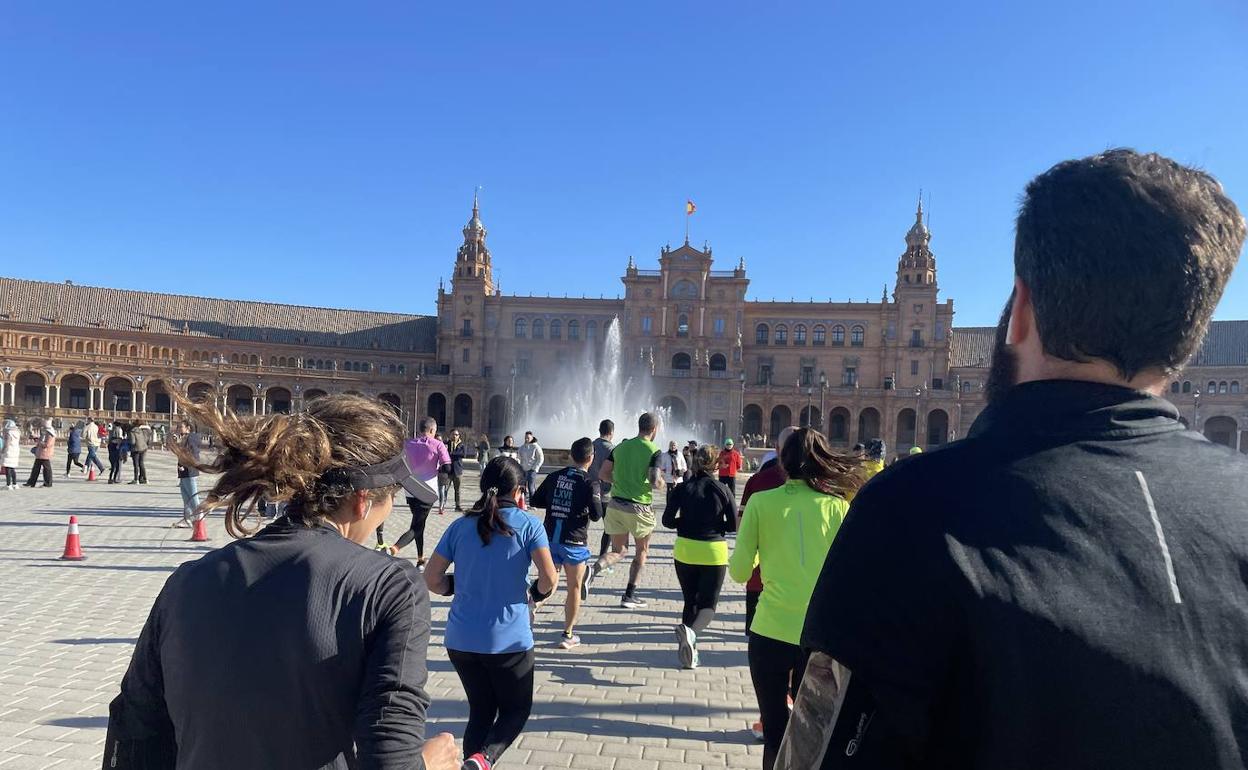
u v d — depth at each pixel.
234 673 2.11
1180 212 1.52
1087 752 1.29
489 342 98.62
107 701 7.18
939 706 1.48
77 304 89.81
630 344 94.06
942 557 1.41
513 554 5.58
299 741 2.12
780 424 100.56
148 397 91.25
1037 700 1.31
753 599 7.99
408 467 2.64
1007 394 1.74
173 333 89.75
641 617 11.23
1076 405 1.57
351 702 2.18
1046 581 1.34
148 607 10.66
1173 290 1.49
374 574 2.28
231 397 94.25
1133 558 1.35
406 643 2.21
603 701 7.66
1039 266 1.63
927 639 1.43
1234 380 87.81
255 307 99.44
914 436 96.75
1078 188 1.63
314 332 99.00
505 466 5.77
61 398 87.19
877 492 1.62
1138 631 1.31
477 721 5.61
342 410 2.57
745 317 100.25
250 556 2.26
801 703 1.70
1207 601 1.33
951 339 99.12
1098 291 1.51
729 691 8.07
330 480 2.41
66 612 10.25
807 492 5.58
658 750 6.50
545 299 98.50
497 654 5.45
